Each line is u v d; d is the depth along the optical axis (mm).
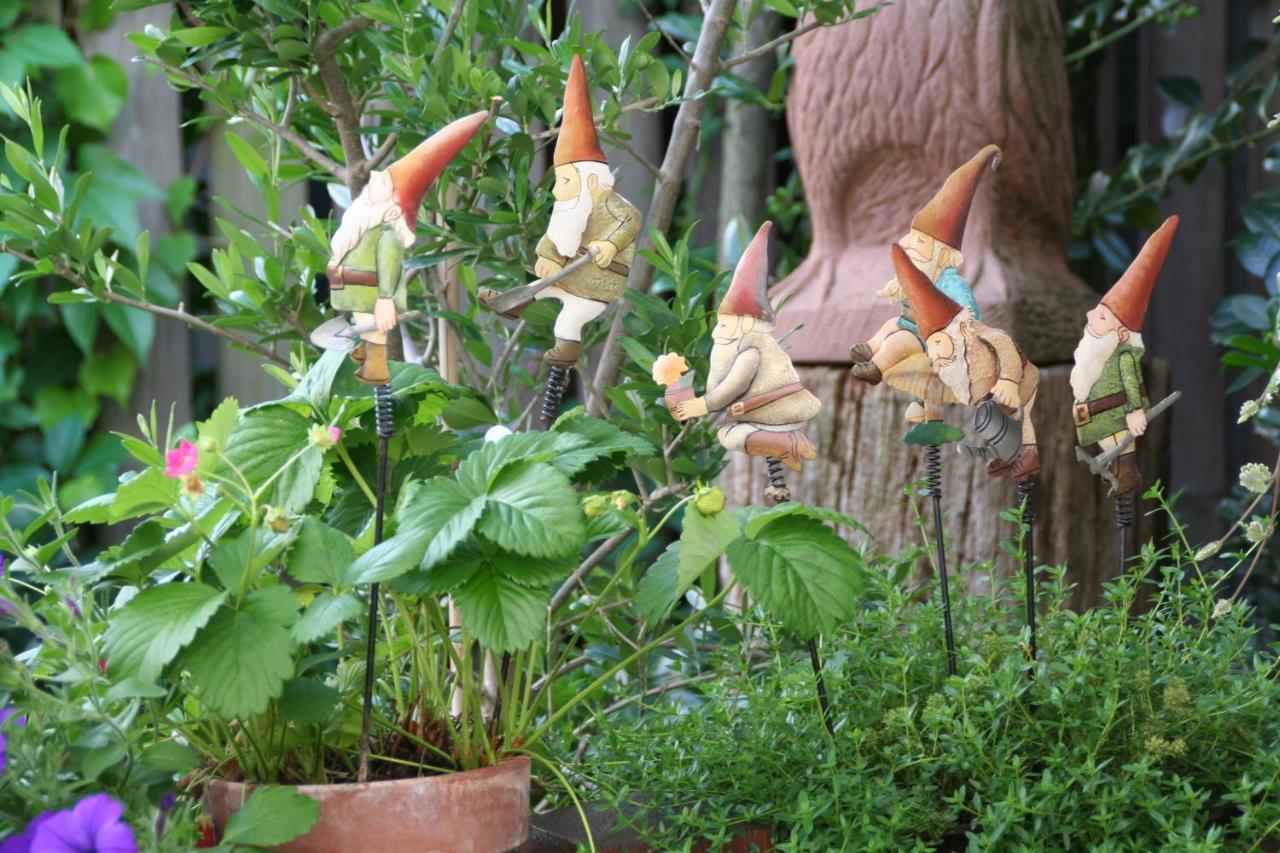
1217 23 3455
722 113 3443
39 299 2750
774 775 1458
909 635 1573
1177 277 3482
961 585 1711
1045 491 2186
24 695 1226
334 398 1420
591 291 1400
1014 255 2258
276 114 2074
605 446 1399
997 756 1374
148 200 2750
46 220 1773
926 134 2201
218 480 1319
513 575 1249
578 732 1812
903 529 2199
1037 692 1440
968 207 1484
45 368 2777
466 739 1375
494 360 2152
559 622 1810
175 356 2799
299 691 1252
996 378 1450
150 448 1379
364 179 1854
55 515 1453
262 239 2758
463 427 1700
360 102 1944
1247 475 1616
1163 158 3115
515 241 1902
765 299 1393
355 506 1495
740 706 1630
